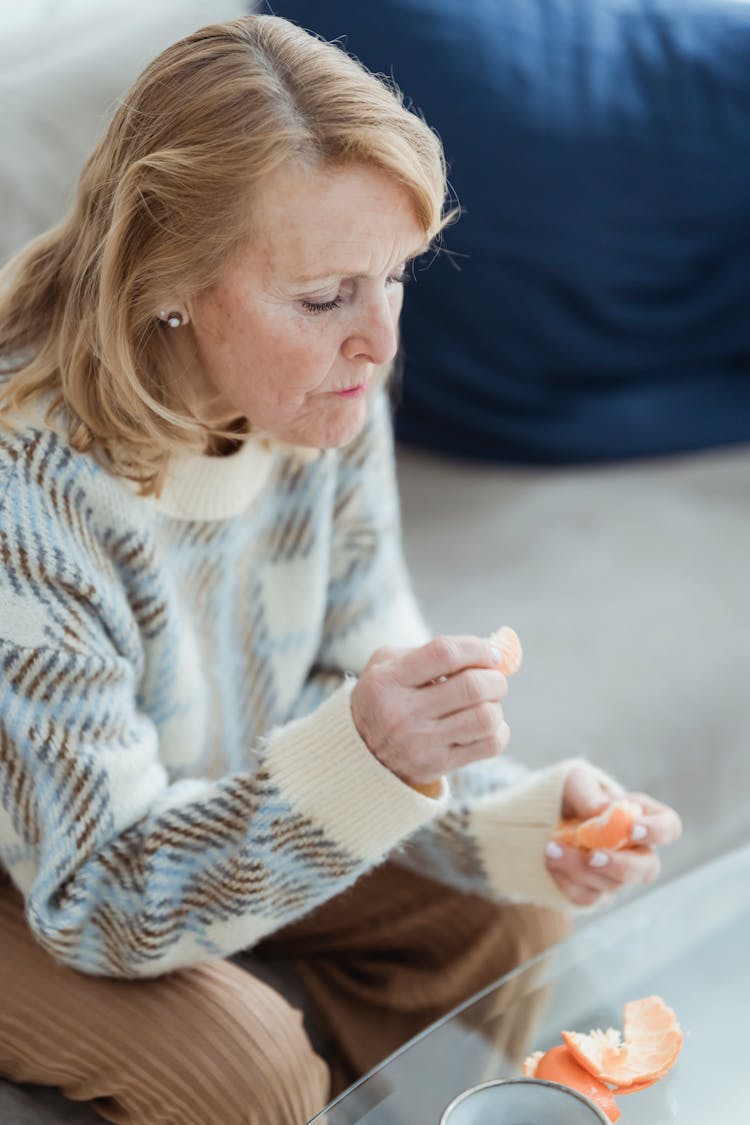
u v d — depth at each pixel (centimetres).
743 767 147
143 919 86
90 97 146
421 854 108
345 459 110
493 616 150
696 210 168
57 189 142
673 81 166
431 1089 82
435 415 176
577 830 99
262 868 87
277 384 84
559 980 91
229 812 88
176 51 82
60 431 88
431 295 167
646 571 159
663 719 141
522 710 138
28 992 92
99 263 83
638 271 170
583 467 178
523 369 173
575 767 103
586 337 172
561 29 166
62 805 86
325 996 112
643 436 177
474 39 161
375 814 86
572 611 152
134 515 91
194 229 79
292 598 109
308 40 83
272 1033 91
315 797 86
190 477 95
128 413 86
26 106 144
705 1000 90
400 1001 111
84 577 87
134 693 96
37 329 91
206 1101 88
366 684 86
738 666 147
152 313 83
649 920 97
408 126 80
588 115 162
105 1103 94
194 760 105
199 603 102
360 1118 80
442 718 85
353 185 78
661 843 99
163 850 87
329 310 82
